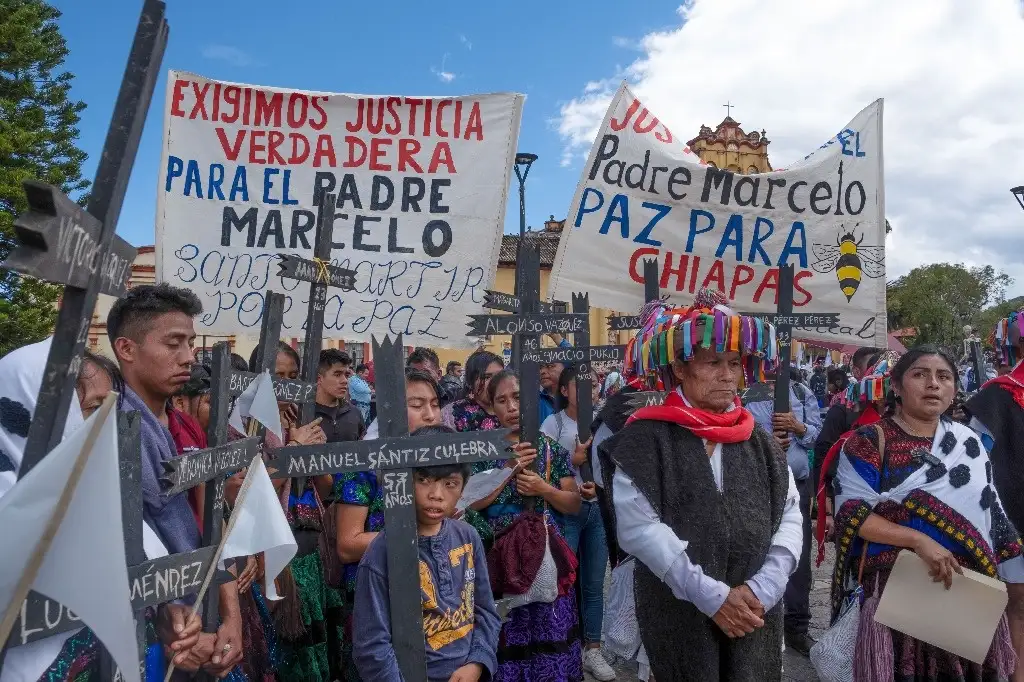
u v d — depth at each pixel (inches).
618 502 103.3
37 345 71.7
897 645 122.3
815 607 220.8
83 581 50.4
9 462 66.4
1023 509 147.8
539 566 134.3
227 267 193.9
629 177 207.0
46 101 852.6
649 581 104.4
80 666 69.4
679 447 104.0
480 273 204.1
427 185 204.7
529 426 138.5
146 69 50.9
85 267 48.8
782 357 178.2
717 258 208.1
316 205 199.5
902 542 120.0
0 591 48.1
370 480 122.6
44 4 864.9
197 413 118.0
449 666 99.2
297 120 201.0
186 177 194.4
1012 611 139.2
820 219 209.8
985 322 1916.8
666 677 102.0
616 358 147.3
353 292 199.0
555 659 136.0
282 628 127.7
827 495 140.6
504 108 207.6
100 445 49.9
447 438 90.9
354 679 128.0
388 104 204.4
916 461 124.1
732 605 95.7
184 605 74.7
